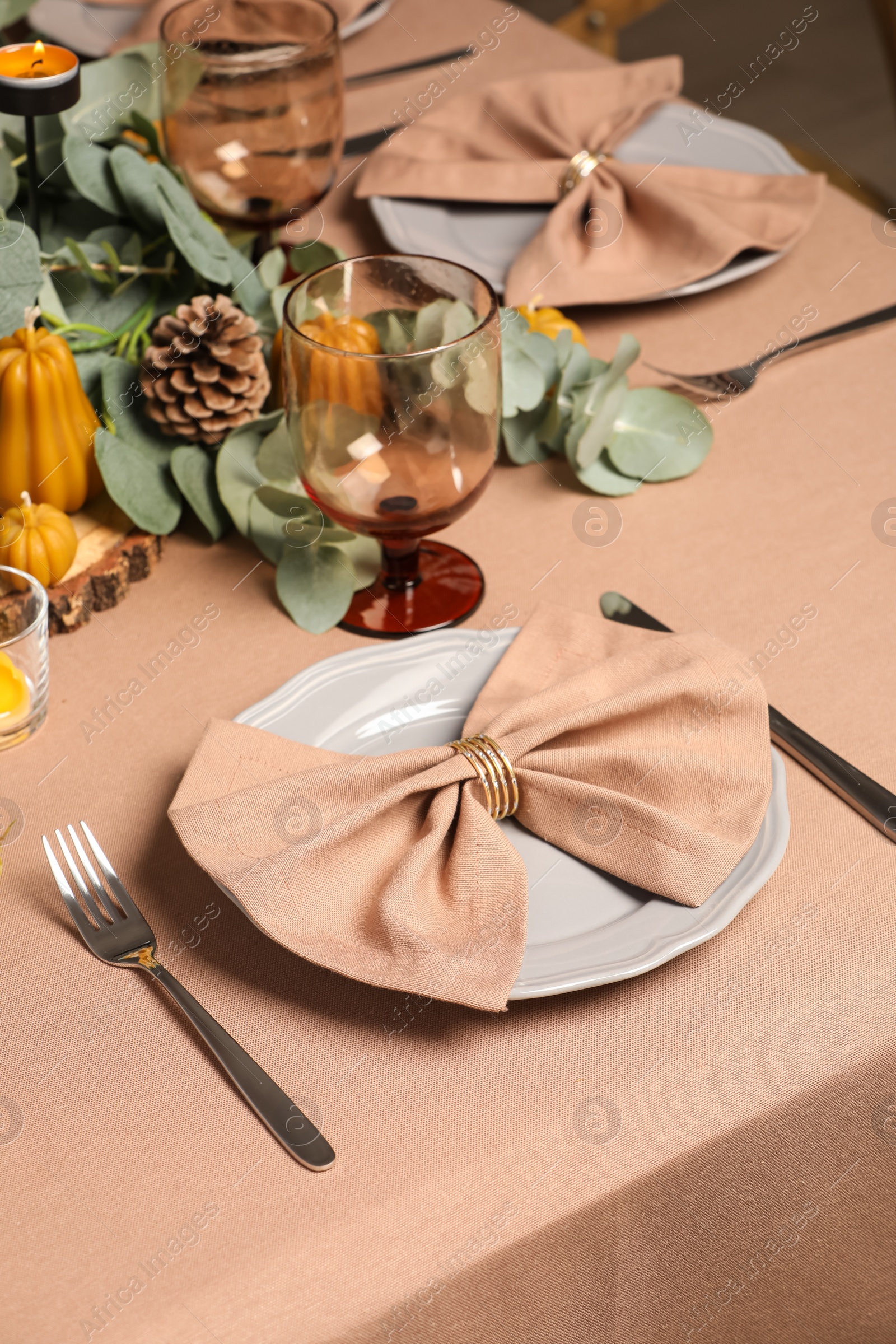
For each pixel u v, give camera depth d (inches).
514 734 42.3
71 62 48.5
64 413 46.9
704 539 49.0
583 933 40.8
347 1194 38.7
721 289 55.9
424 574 48.1
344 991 40.9
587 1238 39.0
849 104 149.8
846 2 170.6
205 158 52.7
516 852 41.0
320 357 43.9
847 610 47.2
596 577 48.2
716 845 41.0
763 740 42.8
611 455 50.1
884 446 51.2
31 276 47.4
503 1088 39.7
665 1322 39.9
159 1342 37.5
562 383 49.5
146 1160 39.2
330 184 54.5
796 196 56.6
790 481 50.4
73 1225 38.6
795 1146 40.1
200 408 47.1
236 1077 39.7
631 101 59.5
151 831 43.6
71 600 46.9
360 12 65.4
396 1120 39.4
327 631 47.0
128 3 64.2
